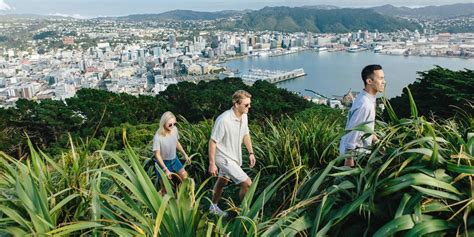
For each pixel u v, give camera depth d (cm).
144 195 209
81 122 1644
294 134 448
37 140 1619
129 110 1873
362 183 224
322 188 254
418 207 189
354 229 215
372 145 254
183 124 638
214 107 1998
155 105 2038
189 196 211
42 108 1644
